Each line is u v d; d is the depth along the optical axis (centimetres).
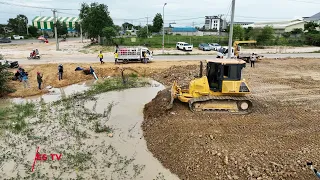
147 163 888
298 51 4206
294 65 2617
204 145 919
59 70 2047
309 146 911
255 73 2197
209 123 1106
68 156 923
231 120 1140
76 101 1536
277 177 750
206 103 1227
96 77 2148
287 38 5838
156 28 8275
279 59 3069
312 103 1386
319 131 1030
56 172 833
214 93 1226
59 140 1047
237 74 1193
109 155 936
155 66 2525
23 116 1302
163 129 1084
